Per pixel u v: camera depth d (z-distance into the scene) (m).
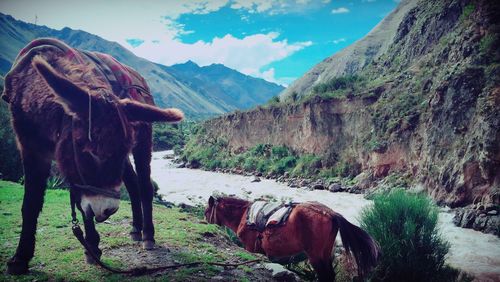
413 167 23.97
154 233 7.24
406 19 51.53
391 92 30.20
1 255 5.86
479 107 19.05
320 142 34.22
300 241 4.98
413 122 25.27
